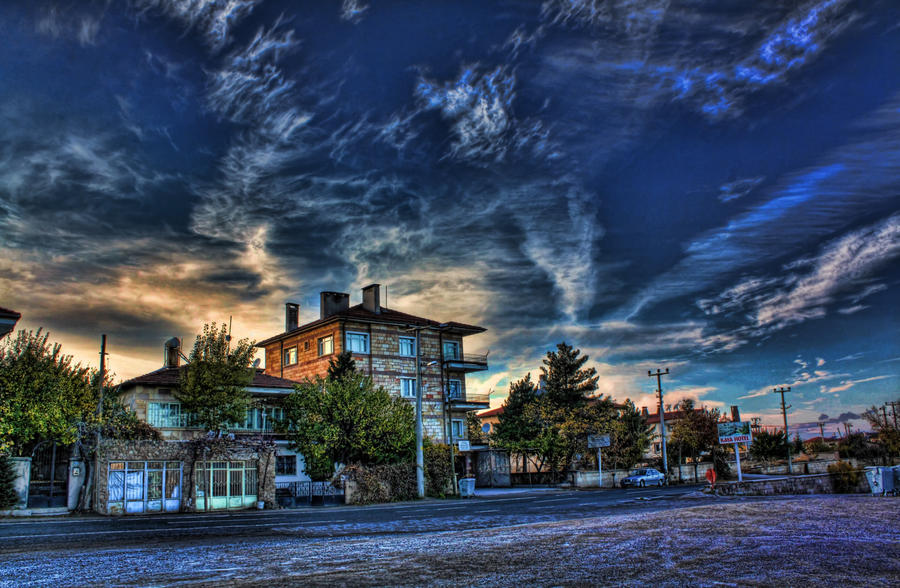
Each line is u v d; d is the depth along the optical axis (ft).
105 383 110.52
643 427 229.86
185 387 108.47
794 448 313.73
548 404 193.88
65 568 34.35
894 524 52.49
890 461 219.20
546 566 31.60
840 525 51.03
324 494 114.32
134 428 109.60
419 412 130.82
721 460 206.18
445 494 133.28
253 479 104.68
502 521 65.98
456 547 39.45
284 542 48.03
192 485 97.81
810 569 30.86
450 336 189.06
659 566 31.58
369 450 126.21
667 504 89.51
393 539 46.39
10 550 44.57
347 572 30.48
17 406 89.76
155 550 42.75
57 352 100.89
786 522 53.21
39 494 97.86
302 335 180.75
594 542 40.73
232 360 111.45
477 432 217.36
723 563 32.53
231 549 42.50
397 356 175.11
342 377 135.23
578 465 189.88
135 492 92.58
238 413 110.42
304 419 127.34
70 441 92.68
